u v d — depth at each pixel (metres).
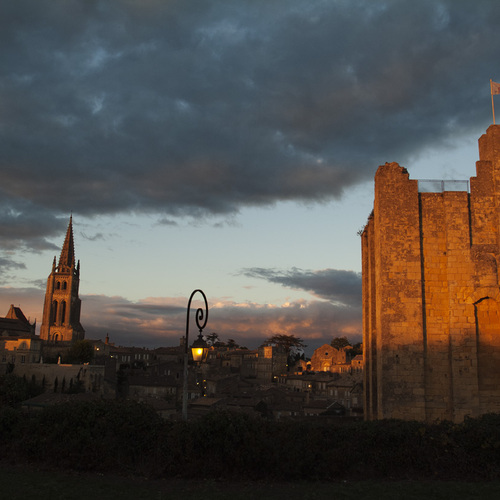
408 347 31.75
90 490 18.27
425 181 34.00
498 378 31.30
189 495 18.22
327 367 169.88
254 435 21.00
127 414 21.91
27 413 24.06
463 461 21.86
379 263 33.12
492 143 34.16
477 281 32.06
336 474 21.27
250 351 180.00
